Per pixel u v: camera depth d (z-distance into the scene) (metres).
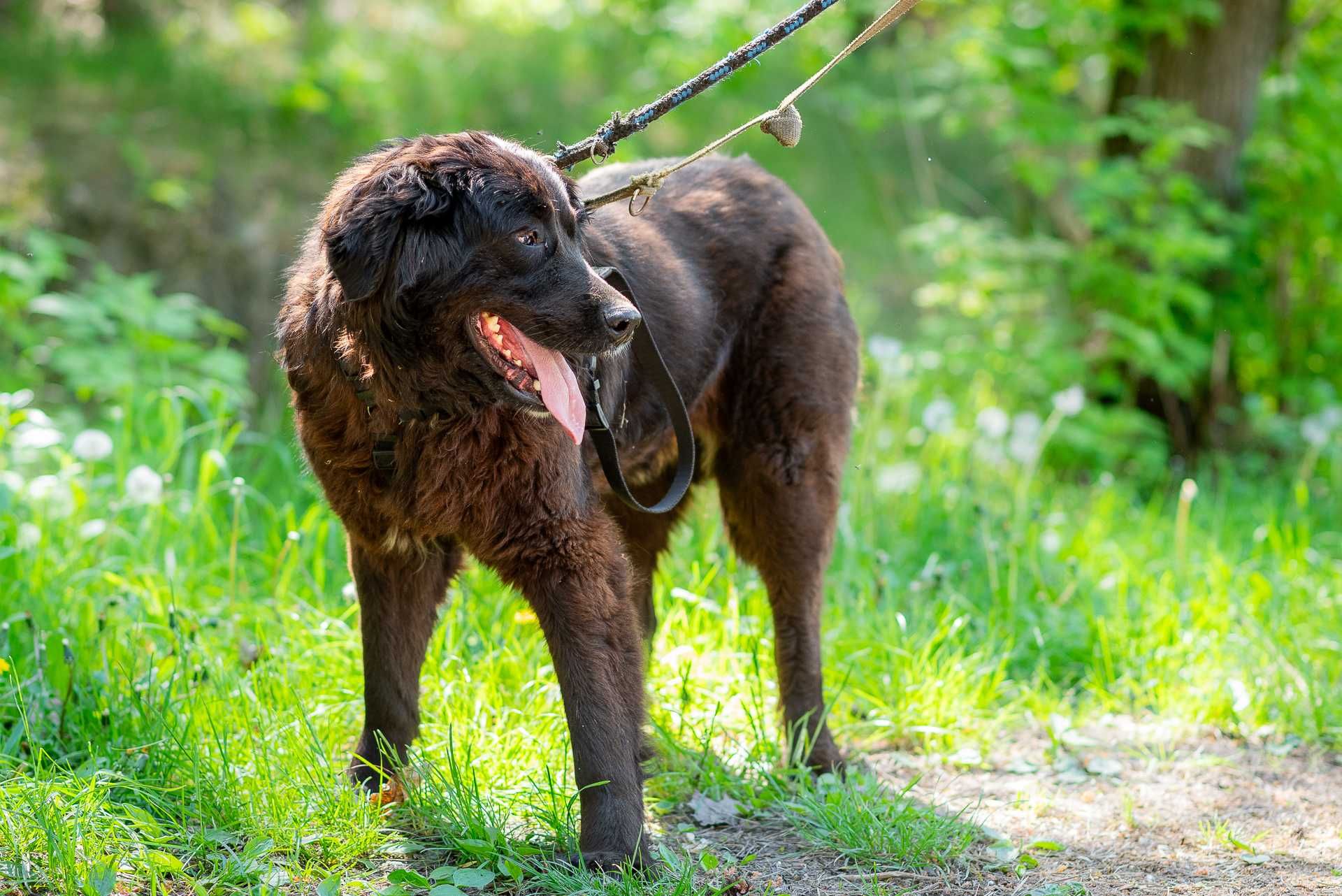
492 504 4.61
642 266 5.43
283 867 4.50
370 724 5.20
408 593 5.11
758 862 4.82
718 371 5.82
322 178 13.59
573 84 16.98
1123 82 12.12
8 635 5.77
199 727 5.39
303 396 4.73
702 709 6.09
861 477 8.57
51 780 4.62
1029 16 11.52
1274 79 11.95
